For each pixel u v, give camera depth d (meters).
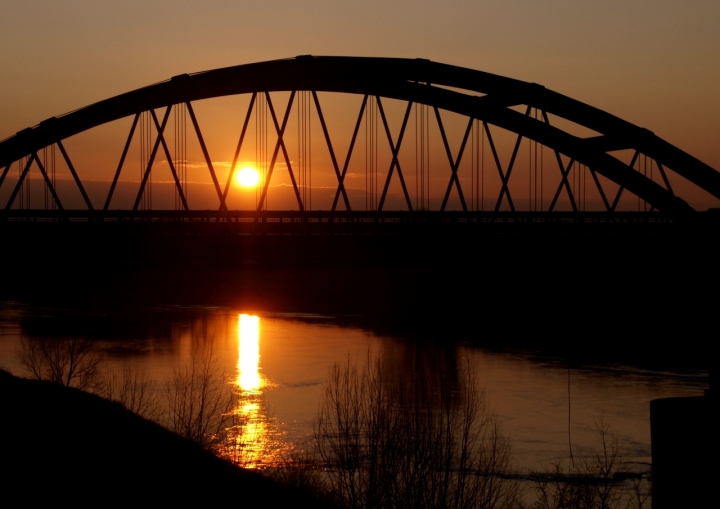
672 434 39.38
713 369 46.94
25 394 46.56
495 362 91.44
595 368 88.62
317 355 93.25
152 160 92.75
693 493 38.50
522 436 59.88
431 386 74.88
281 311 135.88
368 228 96.50
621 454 56.25
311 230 95.81
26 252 97.56
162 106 89.62
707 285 54.38
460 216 99.56
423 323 122.00
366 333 112.19
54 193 91.94
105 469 35.72
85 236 92.50
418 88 92.50
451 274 153.62
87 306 131.50
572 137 95.81
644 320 112.69
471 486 42.56
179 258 98.56
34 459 34.91
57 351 69.06
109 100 87.94
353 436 50.44
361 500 38.50
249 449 52.09
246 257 97.38
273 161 93.69
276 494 38.09
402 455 39.81
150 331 107.81
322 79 88.56
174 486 35.97
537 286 134.75
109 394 60.06
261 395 70.44
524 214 101.56
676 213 95.88
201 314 129.00
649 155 96.69
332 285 174.75
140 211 92.81
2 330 101.44
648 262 111.31
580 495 46.28
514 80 91.88
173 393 68.88
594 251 107.81
